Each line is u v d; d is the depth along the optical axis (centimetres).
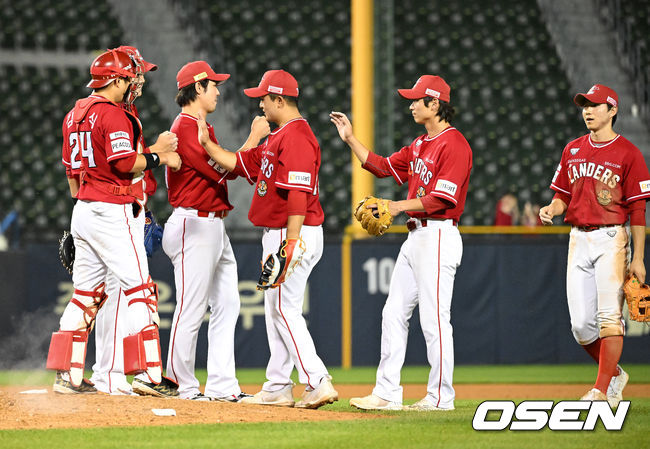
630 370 3297
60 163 5394
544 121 5853
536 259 3509
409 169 1912
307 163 1725
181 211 1848
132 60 1773
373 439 1356
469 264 3478
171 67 5869
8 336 3250
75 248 1791
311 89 5953
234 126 5481
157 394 1756
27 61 6003
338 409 1958
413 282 1862
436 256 1811
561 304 3519
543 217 1941
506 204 4469
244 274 3366
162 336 3278
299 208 1716
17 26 6138
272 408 1744
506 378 3089
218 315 1917
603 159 1836
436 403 1825
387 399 1833
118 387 1869
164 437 1357
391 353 1847
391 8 4438
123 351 1712
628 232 1855
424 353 3481
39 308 3284
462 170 1794
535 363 3500
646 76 5878
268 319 1833
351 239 3434
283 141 1733
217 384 1900
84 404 1623
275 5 6494
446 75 6084
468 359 3469
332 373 3241
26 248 3306
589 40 6334
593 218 1845
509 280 3494
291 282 1791
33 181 5281
